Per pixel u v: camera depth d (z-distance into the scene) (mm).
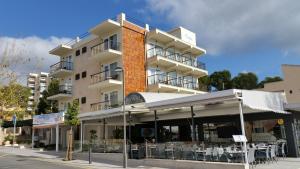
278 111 18406
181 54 41281
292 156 19703
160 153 18969
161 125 28672
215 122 23938
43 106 54000
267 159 17312
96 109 34438
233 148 15922
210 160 16250
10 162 21062
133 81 33094
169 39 37781
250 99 16062
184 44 39875
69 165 19359
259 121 21672
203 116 23797
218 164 15195
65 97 39375
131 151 21531
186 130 26750
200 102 16766
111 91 33375
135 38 34812
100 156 23453
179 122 26906
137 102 23859
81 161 21625
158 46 37625
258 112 21281
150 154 19531
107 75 34062
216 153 16016
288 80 40938
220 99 15750
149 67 35375
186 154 17500
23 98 19969
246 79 66125
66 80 41062
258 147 16922
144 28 36469
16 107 19469
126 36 33719
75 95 38500
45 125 32844
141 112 23578
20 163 20422
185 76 41125
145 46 35719
